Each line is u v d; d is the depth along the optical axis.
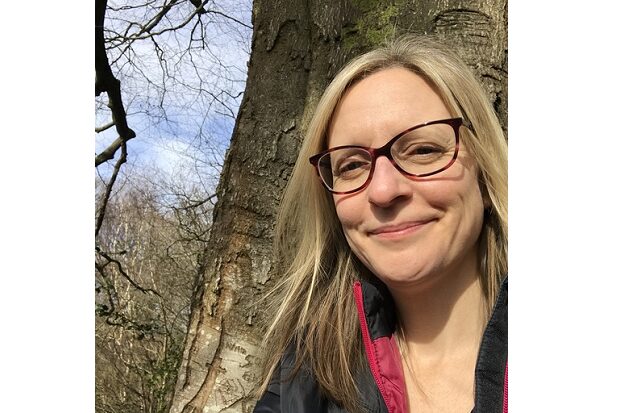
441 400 1.04
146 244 4.49
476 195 1.02
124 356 4.30
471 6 1.50
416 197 0.98
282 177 1.67
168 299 4.47
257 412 1.16
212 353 1.63
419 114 1.00
